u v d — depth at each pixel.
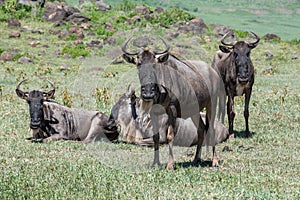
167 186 30.38
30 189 29.69
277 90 71.69
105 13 147.00
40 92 44.91
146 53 32.06
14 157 37.34
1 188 29.50
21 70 89.81
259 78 89.06
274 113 55.66
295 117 53.97
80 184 30.47
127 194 28.80
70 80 81.19
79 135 44.78
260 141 44.28
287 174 34.12
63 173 32.66
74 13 136.38
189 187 30.36
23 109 55.53
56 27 130.88
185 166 35.47
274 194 28.95
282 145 43.03
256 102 61.53
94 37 123.44
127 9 158.00
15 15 137.38
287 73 98.56
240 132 48.12
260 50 121.75
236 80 46.75
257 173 33.81
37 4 146.12
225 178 32.00
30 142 42.56
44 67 93.31
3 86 73.06
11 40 117.62
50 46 114.50
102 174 32.53
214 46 117.88
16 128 47.00
